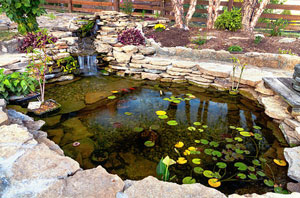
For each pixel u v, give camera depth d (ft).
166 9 30.81
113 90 15.10
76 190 5.20
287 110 11.21
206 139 9.89
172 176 7.66
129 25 24.45
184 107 12.96
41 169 5.78
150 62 18.58
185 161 8.39
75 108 12.28
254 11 25.04
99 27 24.77
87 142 9.37
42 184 5.32
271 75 15.30
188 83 16.88
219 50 19.99
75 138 9.58
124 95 14.37
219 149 9.21
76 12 35.78
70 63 17.84
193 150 9.05
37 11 17.75
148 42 22.12
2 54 16.20
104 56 20.56
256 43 20.74
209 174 7.73
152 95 14.53
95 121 11.03
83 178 5.61
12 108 11.69
